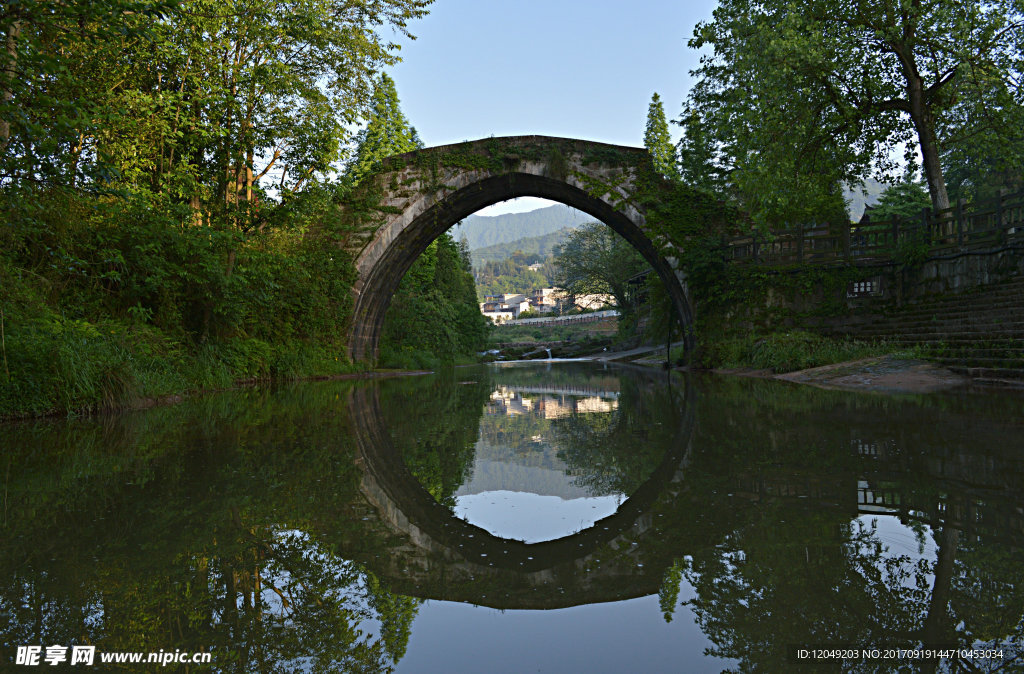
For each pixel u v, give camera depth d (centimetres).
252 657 133
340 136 1332
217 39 1130
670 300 2105
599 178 1925
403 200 1961
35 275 742
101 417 641
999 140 1470
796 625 145
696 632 143
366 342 2103
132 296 941
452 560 204
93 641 141
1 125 595
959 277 1330
